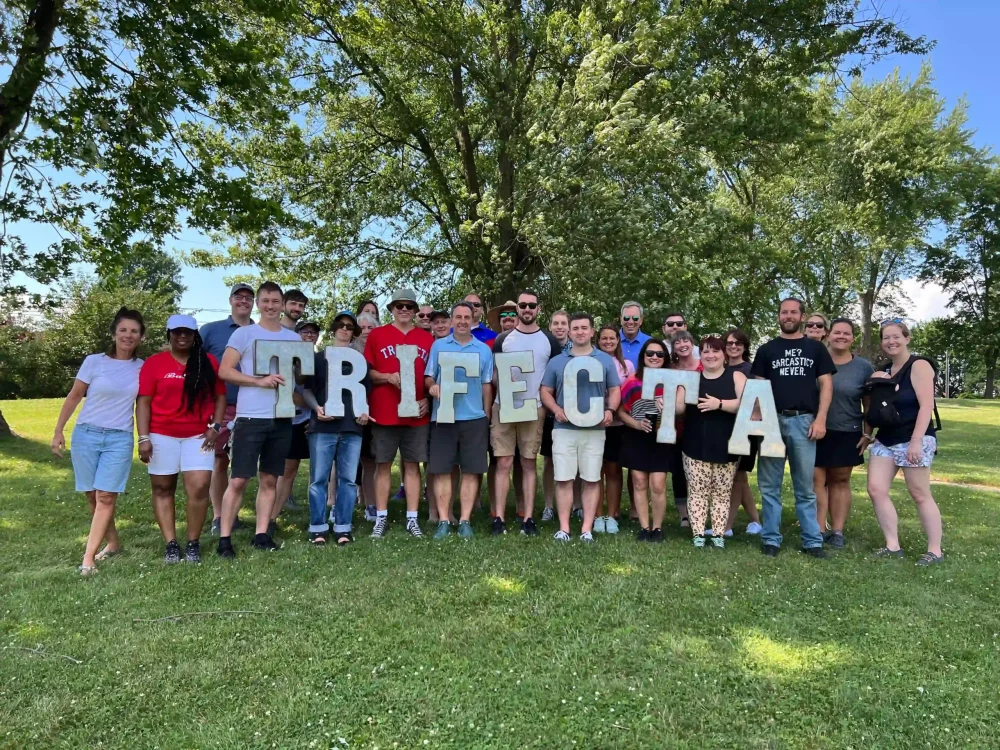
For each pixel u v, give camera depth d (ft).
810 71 46.21
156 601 12.05
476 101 50.70
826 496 17.98
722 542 16.38
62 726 8.10
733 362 17.15
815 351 16.02
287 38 43.62
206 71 30.09
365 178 50.67
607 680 9.25
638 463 16.89
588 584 13.08
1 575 13.62
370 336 17.85
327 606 11.78
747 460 18.21
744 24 43.96
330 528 17.93
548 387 17.28
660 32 37.63
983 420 64.90
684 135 39.27
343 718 8.28
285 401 15.60
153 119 27.37
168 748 7.64
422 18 41.88
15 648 10.05
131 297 107.45
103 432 14.17
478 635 10.62
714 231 39.70
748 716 8.45
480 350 17.44
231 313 18.60
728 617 11.52
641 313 20.52
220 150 42.86
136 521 18.60
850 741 7.93
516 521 19.29
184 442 14.67
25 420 46.06
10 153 27.27
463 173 54.70
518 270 46.32
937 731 8.13
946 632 11.00
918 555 15.96
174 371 14.61
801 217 75.25
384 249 53.67
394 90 46.65
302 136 46.26
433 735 7.93
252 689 8.92
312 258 51.37
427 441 17.52
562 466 16.88
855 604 12.21
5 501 20.58
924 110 86.89
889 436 16.06
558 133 40.22
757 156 48.24
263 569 13.98
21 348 98.12
